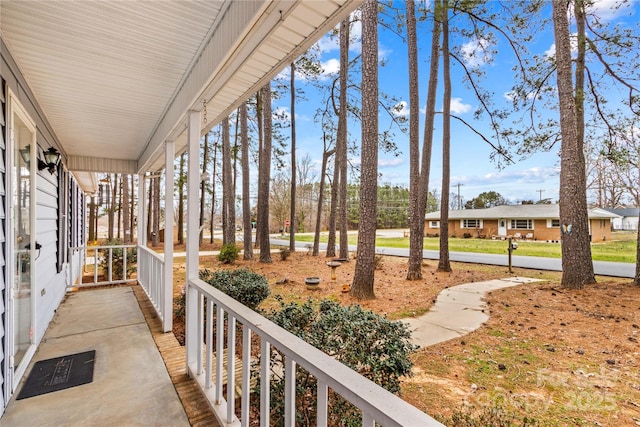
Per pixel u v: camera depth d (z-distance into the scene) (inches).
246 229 462.6
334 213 503.8
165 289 143.3
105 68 103.3
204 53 91.1
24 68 102.4
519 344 153.5
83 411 84.3
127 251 283.1
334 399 73.6
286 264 419.2
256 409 88.6
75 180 275.6
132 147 213.9
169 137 144.2
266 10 58.2
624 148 270.8
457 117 350.6
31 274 114.9
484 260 463.2
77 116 149.5
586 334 164.4
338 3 56.7
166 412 83.9
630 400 106.5
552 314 197.2
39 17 76.1
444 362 134.7
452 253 569.6
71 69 103.9
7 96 87.6
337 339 87.0
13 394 92.2
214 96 98.9
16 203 102.0
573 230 257.6
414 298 243.0
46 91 120.8
